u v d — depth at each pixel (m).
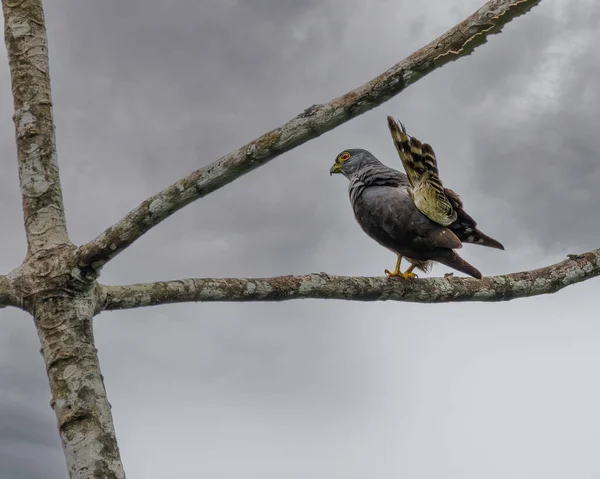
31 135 3.73
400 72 3.10
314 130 3.24
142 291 3.71
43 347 3.37
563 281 5.12
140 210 3.35
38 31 3.91
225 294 3.94
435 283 4.90
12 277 3.49
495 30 2.97
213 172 3.32
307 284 4.28
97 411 3.23
